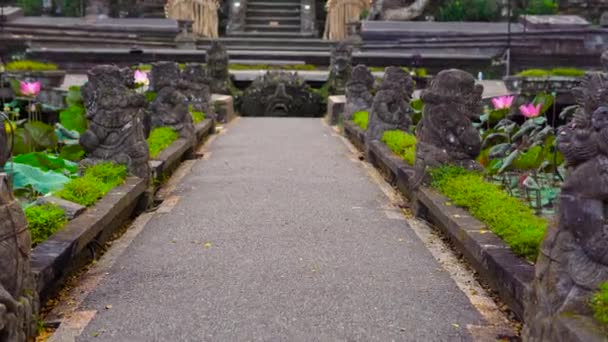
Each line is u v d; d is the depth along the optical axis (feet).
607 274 11.23
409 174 25.34
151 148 30.35
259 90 61.67
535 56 74.69
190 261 18.25
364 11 88.58
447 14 87.15
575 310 11.19
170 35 82.53
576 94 12.75
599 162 11.32
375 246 19.89
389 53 73.36
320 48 82.33
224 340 13.47
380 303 15.39
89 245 18.28
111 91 23.94
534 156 25.18
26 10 93.86
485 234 16.98
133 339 13.51
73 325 14.14
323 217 23.09
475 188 20.70
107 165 23.30
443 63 70.03
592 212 11.37
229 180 29.37
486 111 37.68
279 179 29.53
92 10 89.71
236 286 16.34
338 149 38.91
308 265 17.95
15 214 12.62
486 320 14.49
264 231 21.21
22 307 12.48
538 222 16.87
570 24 78.95
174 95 35.96
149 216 23.34
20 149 28.58
